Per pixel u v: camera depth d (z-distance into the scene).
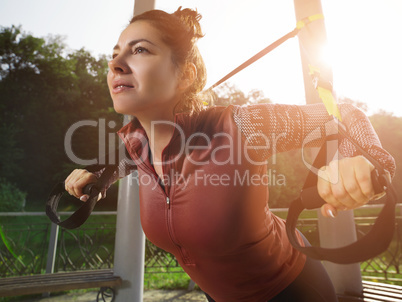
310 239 6.27
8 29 31.59
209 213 0.92
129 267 2.98
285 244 1.06
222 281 1.04
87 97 32.41
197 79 0.99
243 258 0.97
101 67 34.69
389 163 0.72
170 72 0.89
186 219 0.95
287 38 0.94
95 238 7.07
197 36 0.98
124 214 3.04
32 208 27.05
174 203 0.97
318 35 0.86
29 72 31.89
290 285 1.06
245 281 1.03
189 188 0.94
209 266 1.01
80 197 1.12
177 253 1.06
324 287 1.10
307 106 0.96
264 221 0.99
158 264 6.75
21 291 2.79
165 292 5.38
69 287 2.89
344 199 0.60
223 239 0.92
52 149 29.55
